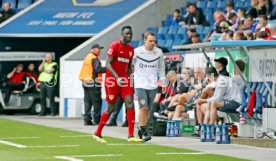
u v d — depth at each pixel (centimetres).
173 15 5747
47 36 5941
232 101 3634
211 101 3622
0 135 3772
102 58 5616
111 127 4447
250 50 3662
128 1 6169
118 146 3256
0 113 5856
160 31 5666
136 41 5647
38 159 2775
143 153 2981
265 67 3603
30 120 4994
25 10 6166
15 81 5728
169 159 2791
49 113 5825
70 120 5044
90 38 5841
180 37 5453
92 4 6203
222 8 5612
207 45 3550
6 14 6231
